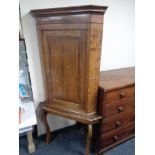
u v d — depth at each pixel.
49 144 1.83
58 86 1.49
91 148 1.77
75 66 1.35
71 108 1.51
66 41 1.31
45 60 1.45
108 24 1.89
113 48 2.03
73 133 2.02
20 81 1.58
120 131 1.75
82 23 1.20
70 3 1.61
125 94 1.59
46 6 1.52
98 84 1.44
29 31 1.52
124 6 1.92
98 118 1.46
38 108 1.76
